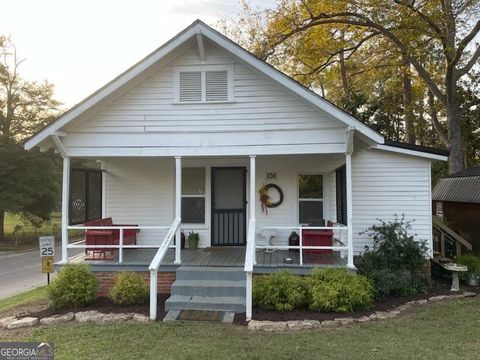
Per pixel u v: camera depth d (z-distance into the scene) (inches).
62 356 223.8
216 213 474.0
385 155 457.4
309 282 324.8
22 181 1024.2
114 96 384.2
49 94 1137.4
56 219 1638.8
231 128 380.8
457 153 735.7
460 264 444.1
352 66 933.8
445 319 304.0
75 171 419.2
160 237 471.8
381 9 711.7
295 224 464.4
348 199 362.6
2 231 1102.4
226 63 383.6
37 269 676.7
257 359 217.9
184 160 476.4
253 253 327.0
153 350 231.5
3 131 1064.8
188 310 312.5
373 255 417.4
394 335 263.0
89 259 392.5
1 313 339.9
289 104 376.5
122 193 477.1
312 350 231.9
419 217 451.8
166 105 386.0
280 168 469.7
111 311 315.6
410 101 899.4
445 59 753.6
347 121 350.6
